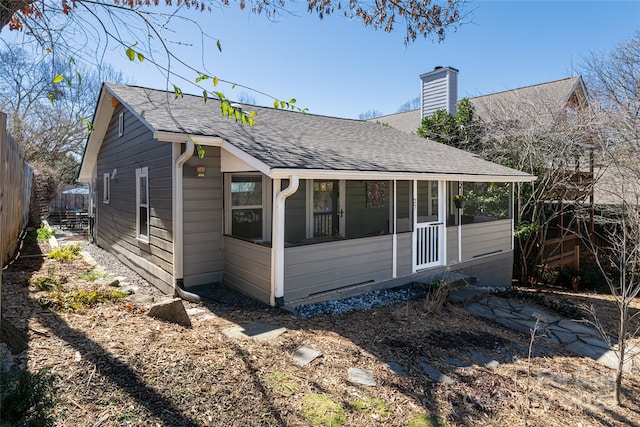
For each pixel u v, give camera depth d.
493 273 9.59
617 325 6.66
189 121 6.54
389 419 2.95
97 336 3.56
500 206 11.00
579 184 11.52
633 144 10.81
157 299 5.67
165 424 2.47
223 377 3.16
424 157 8.66
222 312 5.37
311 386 3.25
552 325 6.12
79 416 2.40
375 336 4.68
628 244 6.96
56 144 22.48
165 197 6.71
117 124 9.43
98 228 11.80
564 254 12.90
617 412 3.61
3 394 1.94
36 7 4.13
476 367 4.12
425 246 7.94
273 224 5.67
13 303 4.23
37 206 13.72
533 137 11.50
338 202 9.21
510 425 3.13
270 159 5.37
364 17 6.30
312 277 6.11
